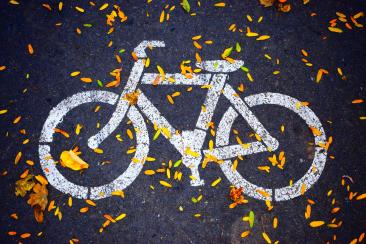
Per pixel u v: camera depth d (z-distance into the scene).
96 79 1.92
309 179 1.89
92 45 1.93
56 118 1.89
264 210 1.87
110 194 1.87
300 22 1.95
